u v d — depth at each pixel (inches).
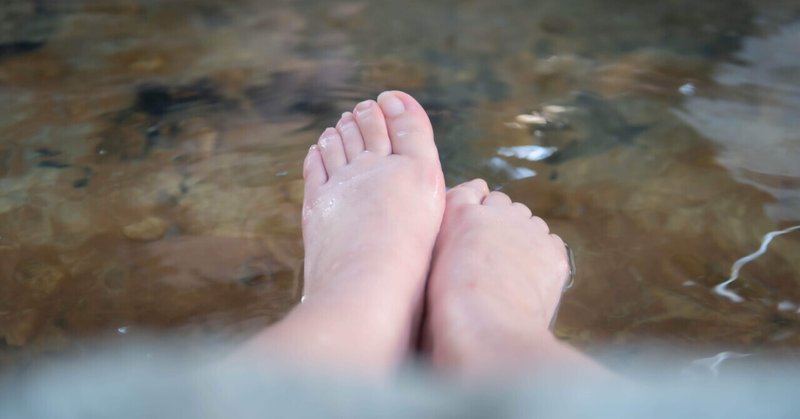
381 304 18.7
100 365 18.0
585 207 23.8
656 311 20.4
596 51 32.2
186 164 25.5
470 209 22.6
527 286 20.0
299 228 23.3
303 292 20.9
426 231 21.9
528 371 15.7
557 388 15.1
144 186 24.6
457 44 32.8
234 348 19.0
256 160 25.8
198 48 32.5
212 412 14.3
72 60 31.6
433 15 35.6
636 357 19.0
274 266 21.9
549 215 23.5
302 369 15.6
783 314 20.3
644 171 25.1
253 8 36.1
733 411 14.6
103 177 24.9
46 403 15.7
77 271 21.5
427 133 24.6
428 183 23.2
